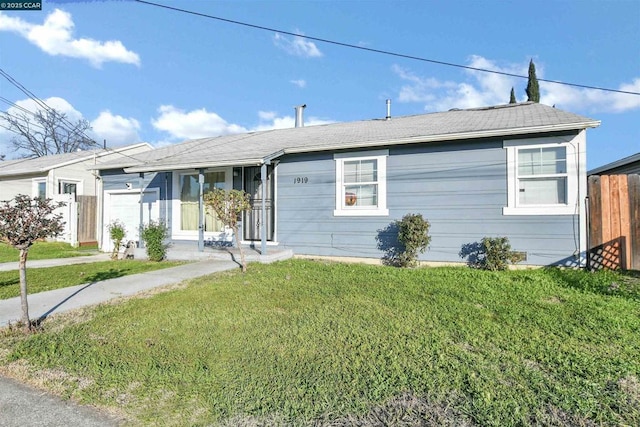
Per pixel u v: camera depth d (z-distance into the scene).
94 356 3.72
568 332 4.25
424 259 9.20
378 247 9.66
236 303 5.65
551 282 6.78
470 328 4.38
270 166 11.07
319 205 10.37
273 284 6.95
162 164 10.72
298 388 3.00
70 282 7.54
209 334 4.32
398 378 3.16
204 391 2.99
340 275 7.77
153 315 5.09
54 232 4.69
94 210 16.25
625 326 4.41
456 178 8.90
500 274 7.62
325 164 10.29
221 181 11.86
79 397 2.95
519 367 3.34
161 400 2.87
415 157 9.30
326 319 4.80
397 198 9.47
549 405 2.73
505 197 8.46
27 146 32.66
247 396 2.89
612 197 7.78
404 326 4.49
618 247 7.71
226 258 9.91
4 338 4.27
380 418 2.60
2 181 19.84
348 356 3.63
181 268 8.73
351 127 12.44
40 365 3.54
